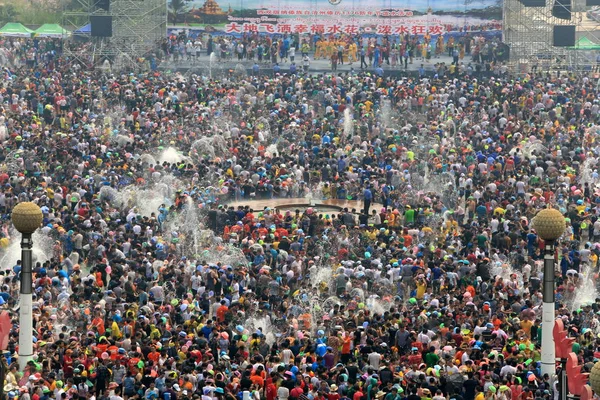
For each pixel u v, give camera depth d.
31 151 95.00
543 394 49.22
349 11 135.62
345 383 50.81
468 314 61.12
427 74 132.75
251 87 118.56
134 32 136.00
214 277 66.56
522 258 74.44
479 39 134.38
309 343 56.25
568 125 110.12
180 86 116.44
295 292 67.00
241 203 89.69
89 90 116.06
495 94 116.44
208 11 136.00
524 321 60.06
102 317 60.31
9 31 144.38
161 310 62.03
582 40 142.00
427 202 85.81
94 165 94.06
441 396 49.50
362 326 58.84
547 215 51.28
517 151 97.69
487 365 52.28
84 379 51.19
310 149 100.75
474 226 79.06
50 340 56.28
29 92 114.00
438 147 100.75
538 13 135.38
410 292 69.50
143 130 106.62
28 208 51.91
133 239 75.06
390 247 74.94
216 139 101.50
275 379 50.69
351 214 80.50
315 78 123.12
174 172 92.31
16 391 48.22
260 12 135.88
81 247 74.81
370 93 117.38
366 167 93.56
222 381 50.19
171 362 52.66
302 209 88.81
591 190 89.06
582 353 53.81
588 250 74.69
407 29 135.12
